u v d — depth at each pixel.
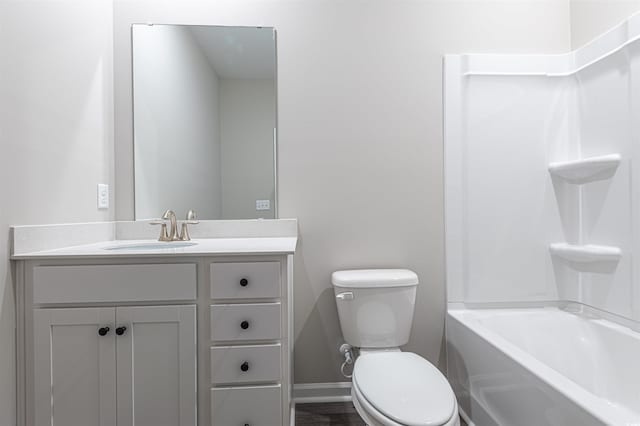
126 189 1.94
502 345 1.48
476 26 2.03
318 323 2.00
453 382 1.93
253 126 1.98
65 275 1.34
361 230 2.00
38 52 1.39
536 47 2.04
